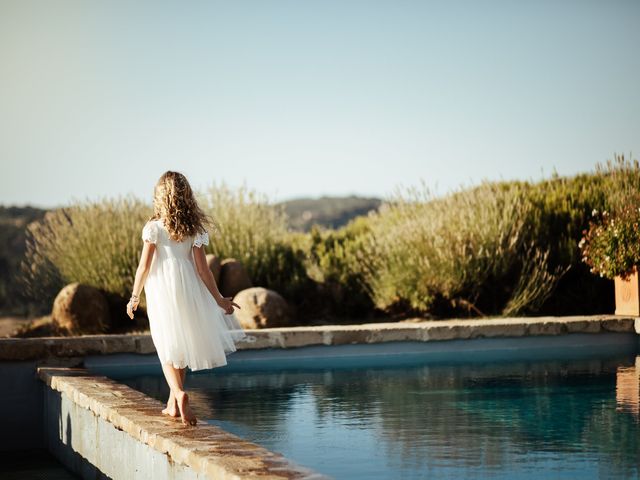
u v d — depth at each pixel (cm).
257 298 935
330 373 719
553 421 470
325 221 4141
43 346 722
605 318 852
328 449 421
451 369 716
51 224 1127
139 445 413
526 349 822
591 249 920
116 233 1045
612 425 453
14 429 673
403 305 1027
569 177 1223
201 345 430
